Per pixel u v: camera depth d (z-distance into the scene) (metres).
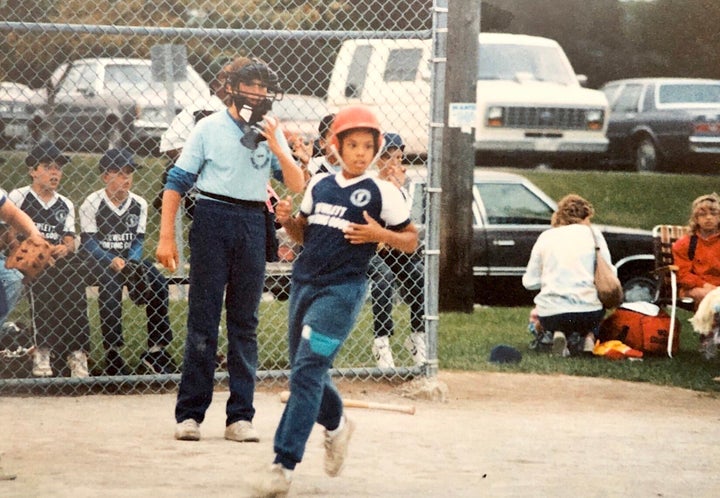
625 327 11.95
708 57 31.02
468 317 14.27
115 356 9.36
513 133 22.25
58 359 9.23
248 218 7.24
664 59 31.02
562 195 22.19
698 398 10.13
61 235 9.38
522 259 15.55
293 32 8.89
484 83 22.31
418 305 9.82
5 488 5.93
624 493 6.34
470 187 14.66
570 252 11.78
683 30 31.00
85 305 9.29
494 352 11.37
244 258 7.27
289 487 5.84
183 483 6.09
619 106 25.16
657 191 23.38
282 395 8.89
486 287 15.55
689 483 6.69
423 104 18.53
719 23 30.83
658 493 6.38
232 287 7.31
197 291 7.24
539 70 22.78
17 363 9.23
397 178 9.51
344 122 5.91
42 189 9.38
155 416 8.17
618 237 15.23
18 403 8.60
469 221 14.66
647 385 10.62
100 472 6.35
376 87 18.75
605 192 22.84
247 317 7.37
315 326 5.81
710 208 12.27
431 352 9.45
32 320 9.23
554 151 22.52
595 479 6.68
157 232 14.16
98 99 17.56
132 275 9.34
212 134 7.18
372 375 9.45
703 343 11.92
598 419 8.91
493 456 7.26
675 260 12.39
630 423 8.79
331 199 5.93
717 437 8.33
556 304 11.75
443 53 9.14
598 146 22.64
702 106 24.50
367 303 12.59
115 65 18.16
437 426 8.23
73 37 18.47
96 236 9.41
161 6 19.52
